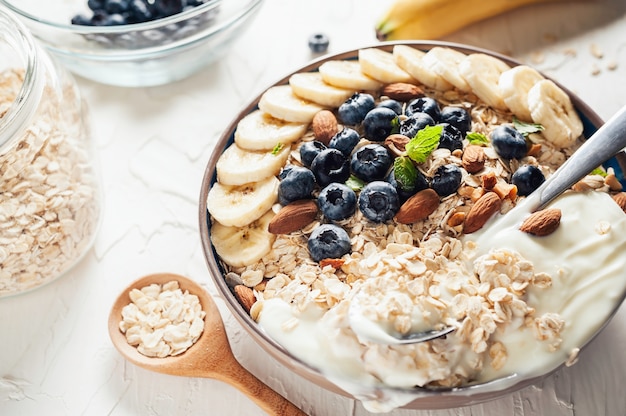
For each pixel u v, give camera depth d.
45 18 0.56
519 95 0.43
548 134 0.43
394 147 0.42
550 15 0.55
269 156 0.43
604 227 0.39
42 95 0.42
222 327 0.43
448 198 0.41
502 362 0.37
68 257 0.46
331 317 0.38
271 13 0.57
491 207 0.40
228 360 0.42
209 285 0.46
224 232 0.42
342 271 0.40
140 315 0.43
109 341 0.45
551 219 0.39
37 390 0.44
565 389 0.42
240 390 0.42
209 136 0.52
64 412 0.43
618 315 0.43
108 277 0.47
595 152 0.39
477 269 0.39
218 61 0.55
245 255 0.41
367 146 0.42
